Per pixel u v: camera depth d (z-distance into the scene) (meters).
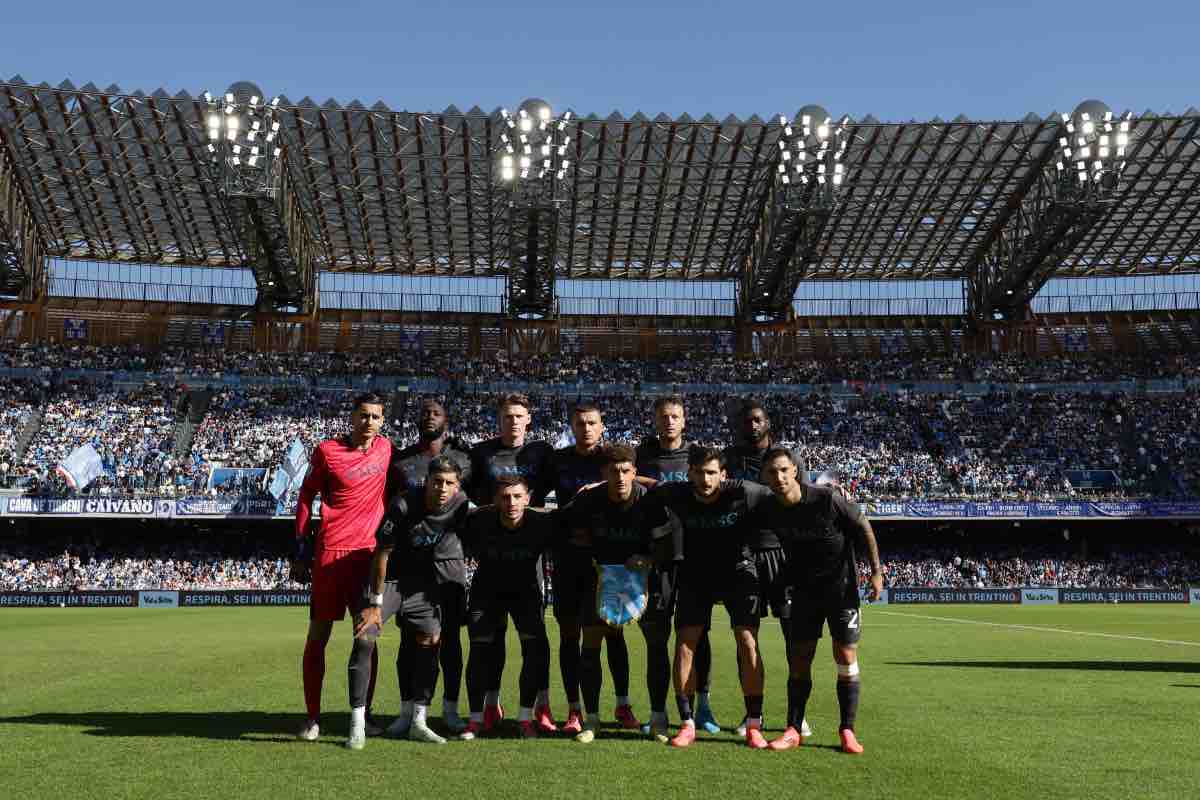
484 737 7.98
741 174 49.81
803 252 51.81
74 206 53.41
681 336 64.81
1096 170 42.78
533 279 57.97
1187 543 53.06
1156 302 64.00
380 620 7.74
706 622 8.05
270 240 50.41
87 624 26.97
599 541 8.14
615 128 45.72
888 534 54.91
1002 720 8.92
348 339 63.16
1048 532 54.38
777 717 9.21
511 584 8.42
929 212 54.03
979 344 63.44
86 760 6.80
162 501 45.31
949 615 33.72
